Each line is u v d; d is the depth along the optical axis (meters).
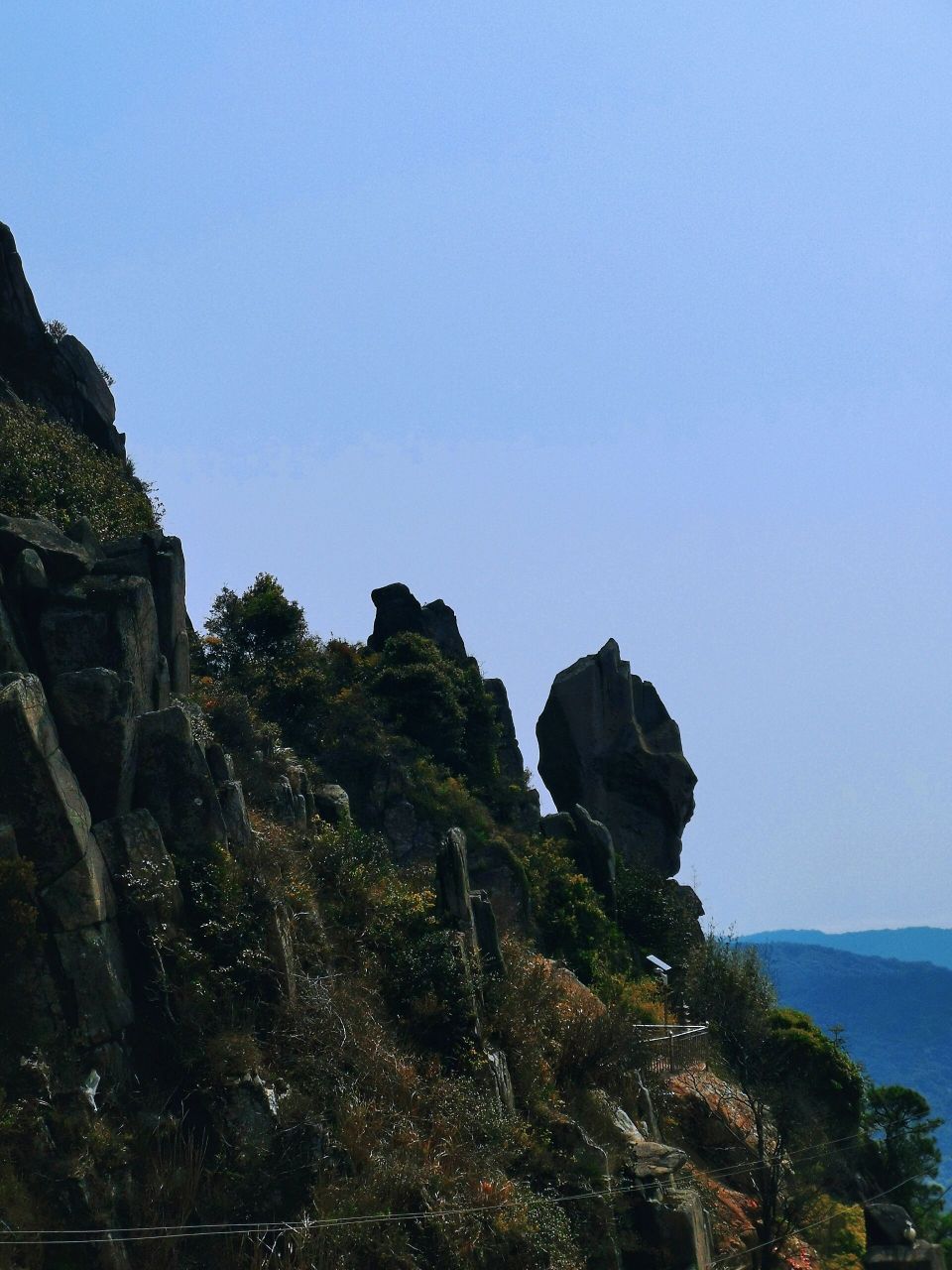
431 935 36.09
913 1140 55.34
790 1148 46.16
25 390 53.09
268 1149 28.17
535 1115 34.69
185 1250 26.83
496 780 63.91
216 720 40.72
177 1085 28.69
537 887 56.06
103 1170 26.48
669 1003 53.19
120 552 35.91
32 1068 26.77
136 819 30.38
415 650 64.00
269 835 34.88
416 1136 30.16
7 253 53.16
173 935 29.72
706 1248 35.06
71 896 28.23
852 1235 44.72
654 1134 39.78
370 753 56.00
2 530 32.53
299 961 32.28
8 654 30.41
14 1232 24.78
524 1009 37.66
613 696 71.75
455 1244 28.73
